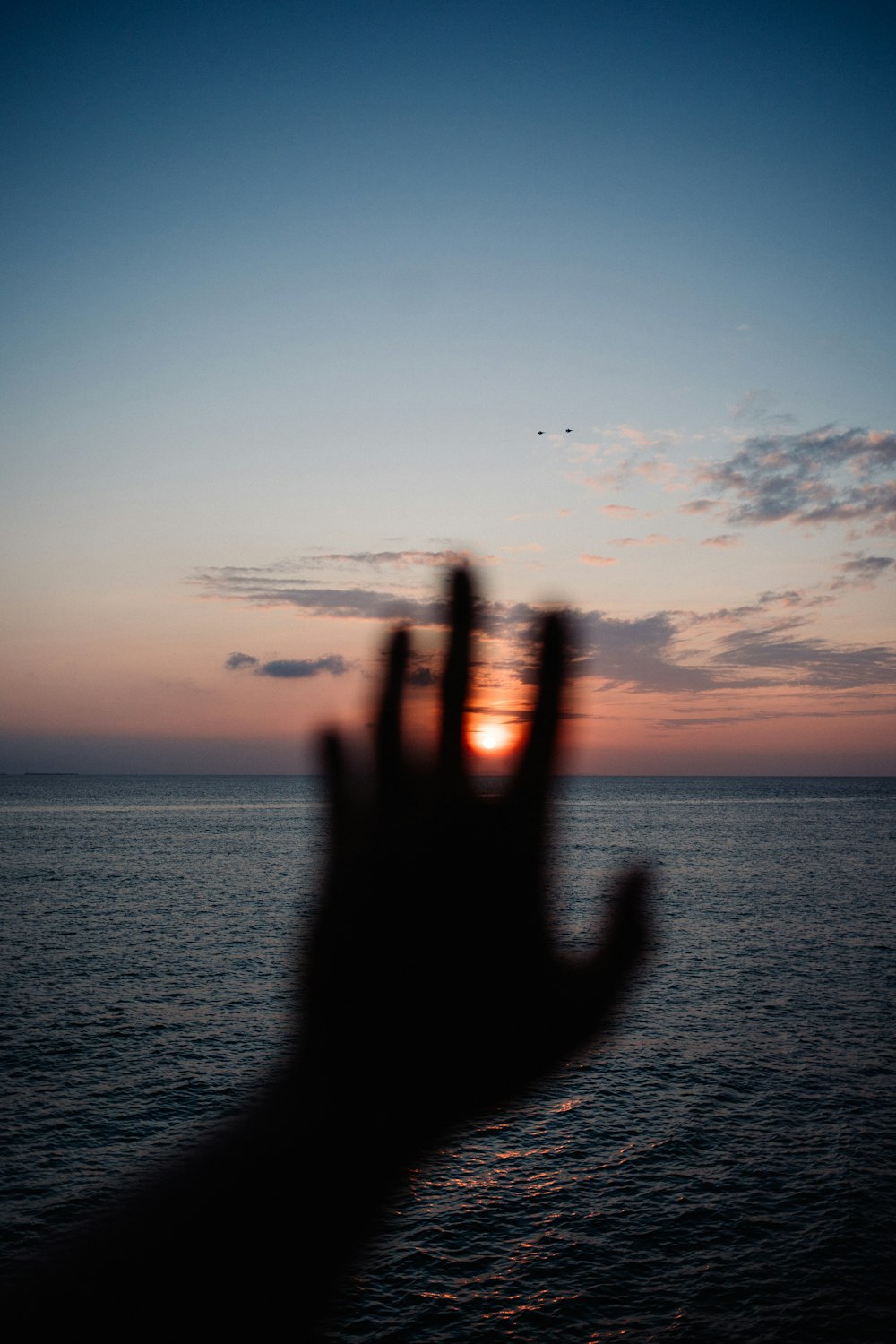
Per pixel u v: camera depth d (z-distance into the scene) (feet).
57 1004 104.99
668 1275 52.95
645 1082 81.82
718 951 136.46
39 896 189.57
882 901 185.68
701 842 326.85
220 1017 99.50
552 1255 54.75
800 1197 61.72
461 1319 48.85
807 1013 103.50
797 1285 52.08
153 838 346.95
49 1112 73.00
